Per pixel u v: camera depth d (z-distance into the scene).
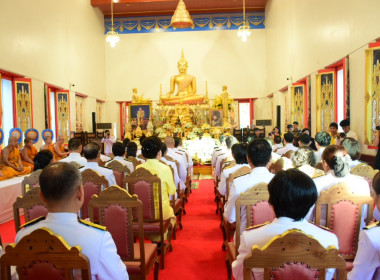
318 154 4.41
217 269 3.43
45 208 2.67
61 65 12.47
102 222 2.52
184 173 5.46
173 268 3.47
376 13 6.37
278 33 14.82
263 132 14.38
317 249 1.38
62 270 1.46
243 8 17.25
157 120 13.62
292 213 1.58
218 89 17.84
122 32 18.20
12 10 9.16
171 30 18.03
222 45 17.89
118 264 1.66
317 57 9.95
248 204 2.53
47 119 11.13
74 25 13.93
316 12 9.96
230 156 5.44
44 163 4.18
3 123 9.23
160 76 17.98
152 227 3.43
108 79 18.23
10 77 9.63
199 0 16.56
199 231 4.74
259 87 17.75
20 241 1.46
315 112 10.20
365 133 6.38
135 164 5.30
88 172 3.41
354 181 2.54
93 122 14.73
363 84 6.99
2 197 5.54
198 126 13.48
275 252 1.38
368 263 1.47
